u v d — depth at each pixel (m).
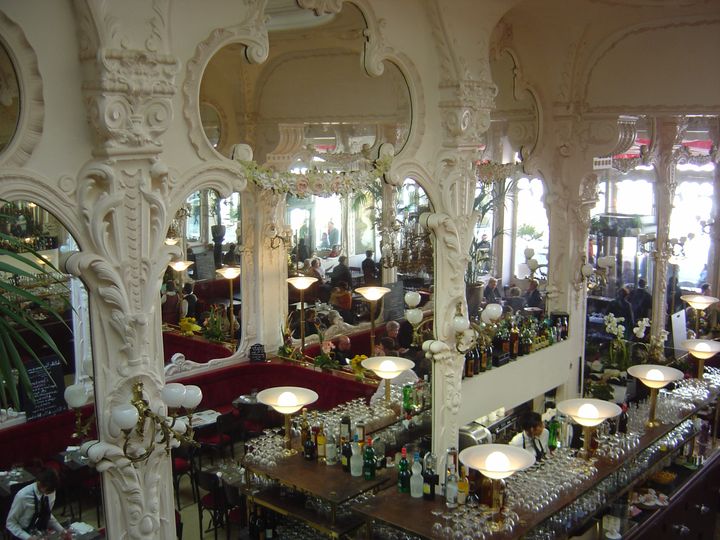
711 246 11.20
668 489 7.18
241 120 5.58
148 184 3.83
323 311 7.76
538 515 5.44
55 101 3.54
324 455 6.58
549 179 8.19
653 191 12.30
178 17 3.93
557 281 8.43
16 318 2.96
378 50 5.28
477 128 5.98
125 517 3.97
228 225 7.18
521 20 7.50
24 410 4.63
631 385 8.55
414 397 6.54
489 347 6.96
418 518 5.47
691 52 7.29
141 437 3.94
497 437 7.34
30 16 3.42
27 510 4.26
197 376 7.18
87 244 3.69
